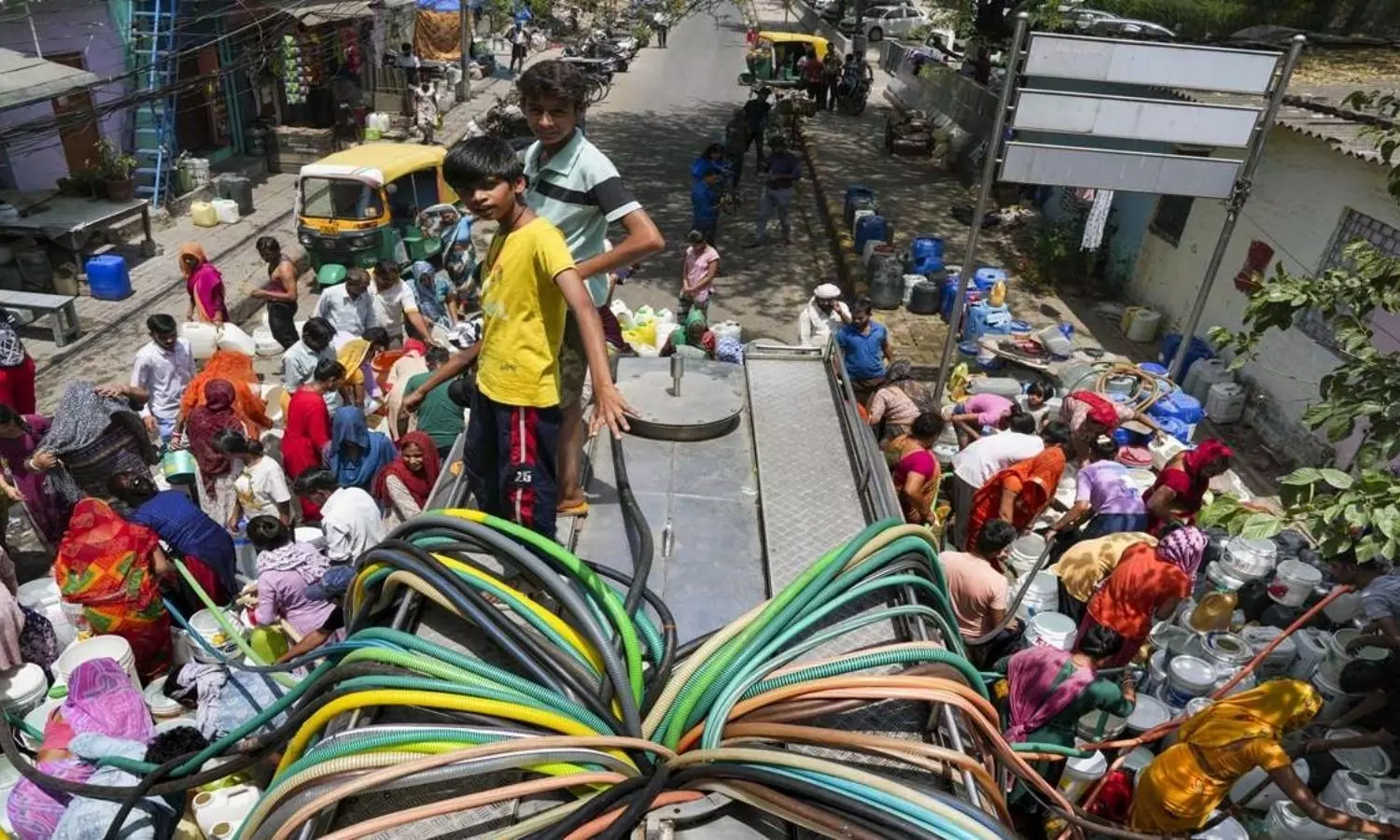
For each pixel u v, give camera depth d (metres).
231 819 3.98
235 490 6.57
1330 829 4.44
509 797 2.16
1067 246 13.78
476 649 2.75
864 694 2.42
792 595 2.70
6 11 12.33
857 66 25.59
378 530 5.55
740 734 2.42
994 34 19.03
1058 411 8.04
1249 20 16.70
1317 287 4.42
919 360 11.02
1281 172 9.95
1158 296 12.27
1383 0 15.40
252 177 17.48
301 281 13.03
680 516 3.58
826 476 3.87
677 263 14.32
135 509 5.77
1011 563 6.39
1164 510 6.09
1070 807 3.52
